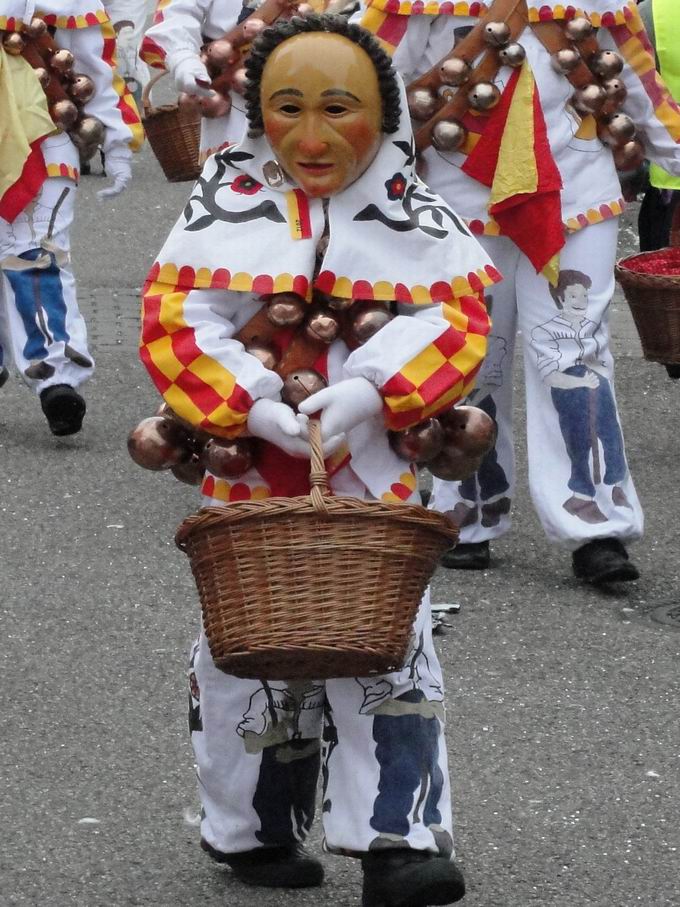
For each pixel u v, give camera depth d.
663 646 7.83
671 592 8.54
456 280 5.10
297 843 5.52
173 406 5.04
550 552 9.10
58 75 10.67
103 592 8.41
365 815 5.04
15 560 8.86
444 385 4.98
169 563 8.87
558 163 8.24
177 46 9.25
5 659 7.53
